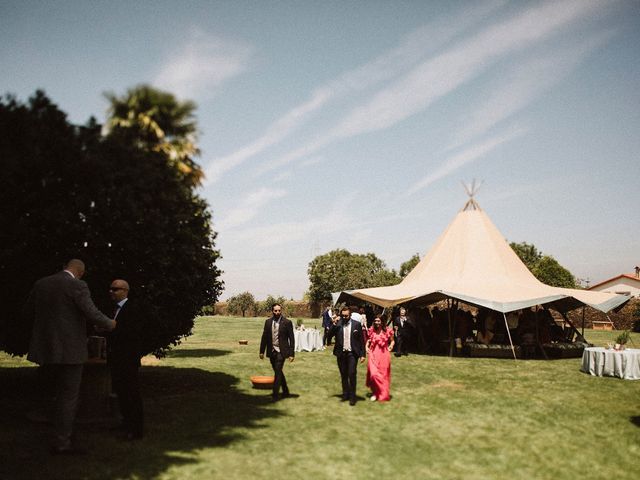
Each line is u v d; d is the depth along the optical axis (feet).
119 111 19.49
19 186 18.74
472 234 64.44
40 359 16.75
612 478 16.14
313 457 17.57
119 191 19.36
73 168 18.54
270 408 25.53
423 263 66.90
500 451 18.76
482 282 57.62
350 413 24.72
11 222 19.29
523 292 54.13
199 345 62.80
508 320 55.36
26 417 21.84
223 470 16.02
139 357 19.66
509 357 52.01
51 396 26.71
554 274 153.28
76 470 15.52
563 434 21.36
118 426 20.62
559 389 32.58
